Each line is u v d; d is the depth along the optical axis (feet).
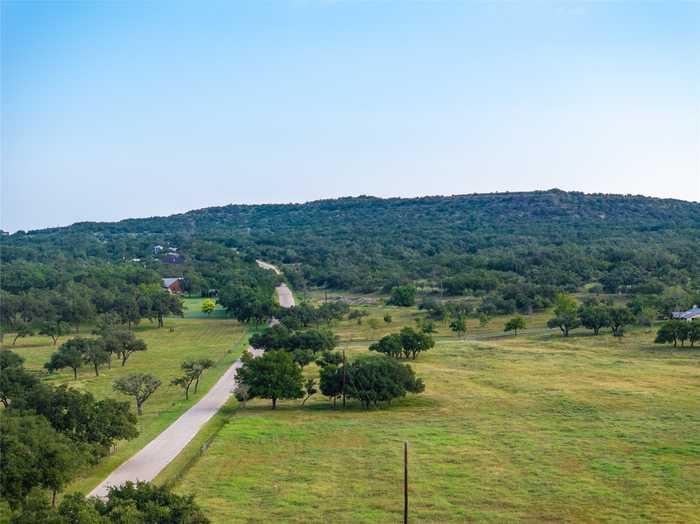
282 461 198.59
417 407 272.51
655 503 163.53
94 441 196.85
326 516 156.87
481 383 313.32
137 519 127.44
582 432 226.17
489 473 186.29
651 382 304.30
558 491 172.04
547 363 356.38
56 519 123.65
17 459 155.74
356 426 240.53
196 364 319.06
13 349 441.68
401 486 176.45
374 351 393.70
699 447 206.49
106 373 358.23
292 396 276.21
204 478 183.62
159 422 248.93
